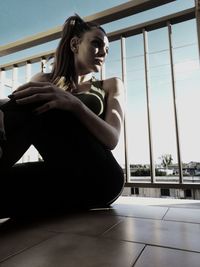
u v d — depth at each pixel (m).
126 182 1.60
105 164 1.02
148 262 0.52
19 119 0.81
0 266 0.52
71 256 0.57
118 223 0.85
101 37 1.35
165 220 0.89
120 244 0.64
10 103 0.81
